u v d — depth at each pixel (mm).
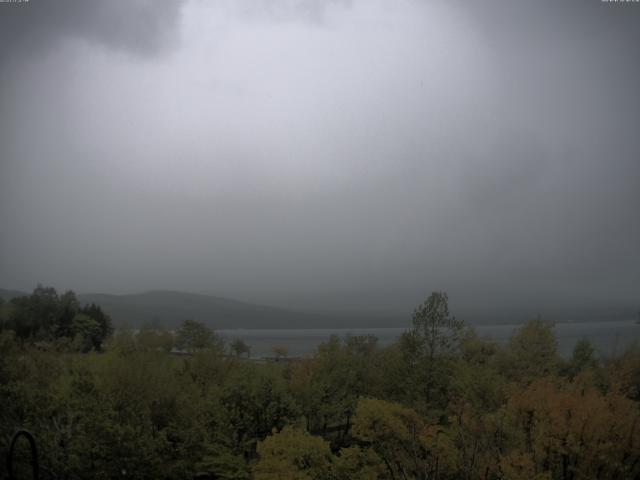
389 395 39562
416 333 38812
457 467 23250
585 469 22672
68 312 86875
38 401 30531
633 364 39062
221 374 47719
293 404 37562
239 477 31328
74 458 26641
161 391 36781
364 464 27234
